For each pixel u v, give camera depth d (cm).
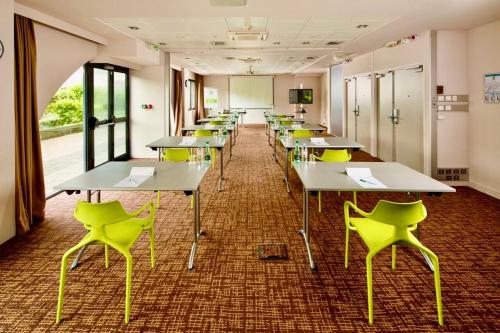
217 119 1295
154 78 1005
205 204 585
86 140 754
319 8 514
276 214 535
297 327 269
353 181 356
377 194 651
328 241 432
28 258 388
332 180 360
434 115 686
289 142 655
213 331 265
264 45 897
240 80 2058
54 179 726
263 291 321
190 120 1673
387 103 905
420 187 332
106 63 820
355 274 351
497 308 291
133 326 271
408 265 367
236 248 414
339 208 566
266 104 2077
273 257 386
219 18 608
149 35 747
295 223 496
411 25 637
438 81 682
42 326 270
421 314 284
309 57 1160
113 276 347
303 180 360
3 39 411
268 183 724
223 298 310
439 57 679
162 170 412
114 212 276
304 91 1903
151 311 290
